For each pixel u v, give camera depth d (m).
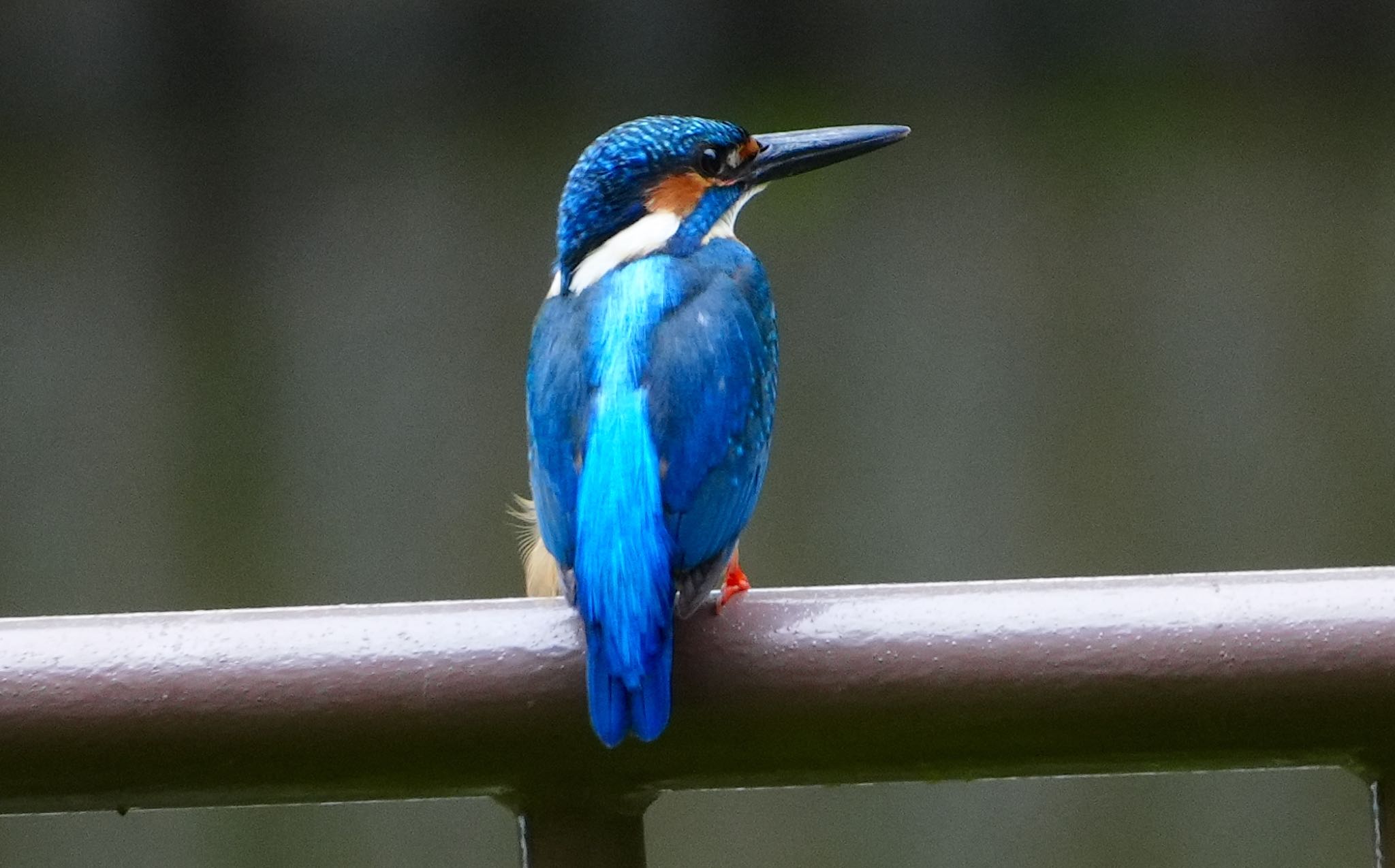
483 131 10.85
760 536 10.77
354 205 10.85
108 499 10.83
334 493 10.79
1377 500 10.73
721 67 10.87
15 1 10.73
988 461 10.77
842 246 10.77
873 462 10.77
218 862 10.74
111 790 3.95
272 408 10.84
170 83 10.80
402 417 10.80
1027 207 10.84
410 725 3.89
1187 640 3.83
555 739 3.94
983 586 3.97
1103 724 3.89
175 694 3.84
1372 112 10.73
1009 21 10.86
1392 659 3.80
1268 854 10.38
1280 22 10.77
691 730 3.97
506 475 10.77
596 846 4.09
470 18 10.85
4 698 3.83
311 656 3.88
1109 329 10.81
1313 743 3.91
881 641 3.90
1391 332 10.72
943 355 10.79
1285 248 10.77
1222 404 10.77
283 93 10.82
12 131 10.77
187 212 10.84
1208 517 10.77
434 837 10.72
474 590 10.74
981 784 10.57
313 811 10.68
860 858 10.62
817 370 10.80
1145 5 10.78
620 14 10.84
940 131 10.86
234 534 10.81
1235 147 10.81
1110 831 10.48
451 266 10.80
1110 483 10.77
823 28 10.85
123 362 10.83
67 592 10.78
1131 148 10.81
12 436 10.85
